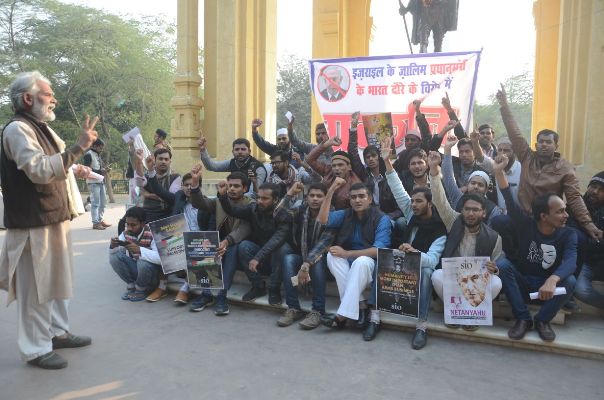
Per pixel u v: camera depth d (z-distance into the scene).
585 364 3.66
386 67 6.38
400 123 6.37
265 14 7.71
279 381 3.41
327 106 6.71
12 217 3.51
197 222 5.55
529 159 4.69
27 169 3.36
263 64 7.74
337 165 5.09
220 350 3.94
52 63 22.09
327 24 9.05
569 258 3.94
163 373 3.53
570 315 4.45
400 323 4.29
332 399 3.16
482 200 4.10
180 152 7.95
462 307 4.07
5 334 4.30
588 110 5.00
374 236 4.57
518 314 3.98
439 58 6.14
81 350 3.94
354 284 4.27
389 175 4.77
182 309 5.00
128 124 23.77
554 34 7.88
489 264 3.99
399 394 3.22
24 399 3.17
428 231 4.47
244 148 6.00
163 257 5.07
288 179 5.84
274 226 4.96
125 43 22.52
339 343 4.09
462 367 3.62
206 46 8.02
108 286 5.82
